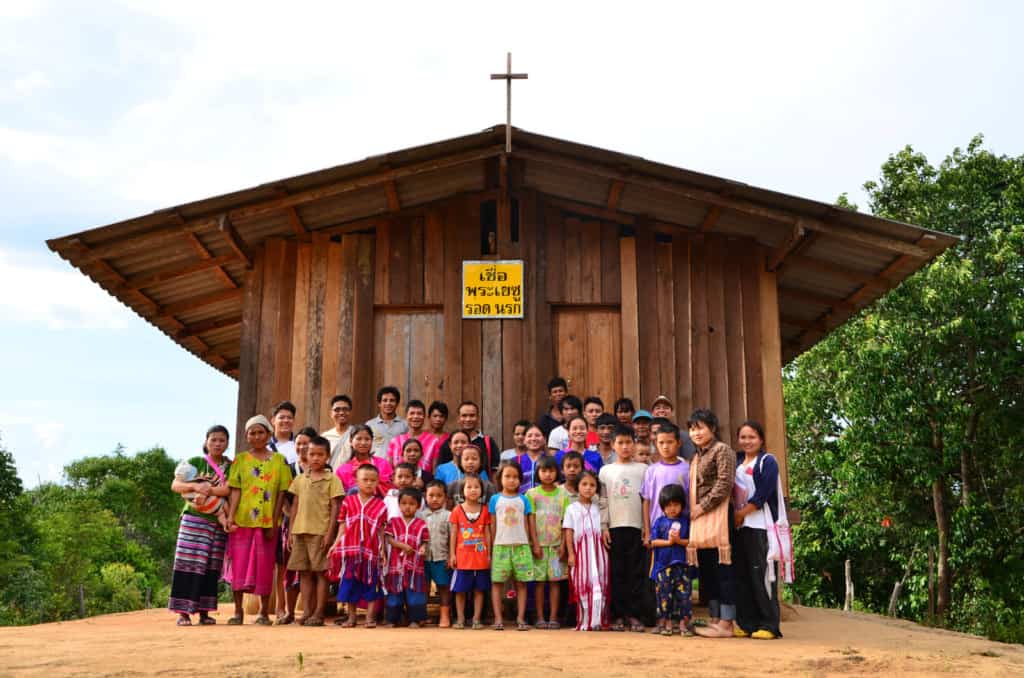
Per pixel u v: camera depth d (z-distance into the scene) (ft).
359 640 16.88
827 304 32.42
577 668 13.51
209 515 21.53
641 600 20.93
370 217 28.43
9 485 104.01
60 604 99.71
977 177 61.87
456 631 19.66
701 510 19.80
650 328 27.61
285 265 28.25
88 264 26.76
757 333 27.63
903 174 64.28
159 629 19.67
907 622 30.32
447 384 27.40
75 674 12.26
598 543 20.76
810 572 67.36
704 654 15.66
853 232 25.84
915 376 55.62
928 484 55.11
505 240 28.09
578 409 24.47
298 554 21.53
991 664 15.78
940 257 57.21
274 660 13.73
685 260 28.12
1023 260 56.18
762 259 28.19
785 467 26.66
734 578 19.75
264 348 27.68
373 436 24.75
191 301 31.96
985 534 54.29
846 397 57.06
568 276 28.07
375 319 28.12
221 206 25.59
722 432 26.89
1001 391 56.24
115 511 185.37
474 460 21.38
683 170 25.20
